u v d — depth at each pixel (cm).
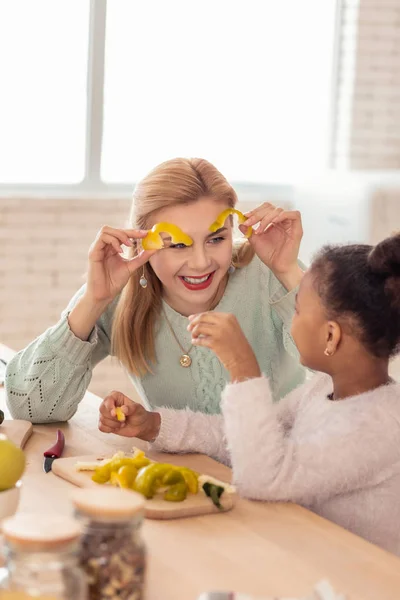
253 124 517
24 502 141
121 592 100
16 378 193
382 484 152
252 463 149
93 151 477
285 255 209
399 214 471
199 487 147
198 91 500
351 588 116
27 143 470
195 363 208
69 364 192
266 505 147
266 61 513
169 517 138
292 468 150
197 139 505
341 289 159
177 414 179
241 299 214
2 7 454
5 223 459
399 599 114
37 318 475
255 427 151
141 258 192
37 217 464
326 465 150
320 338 163
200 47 496
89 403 212
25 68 462
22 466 125
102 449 175
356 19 512
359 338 160
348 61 518
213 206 193
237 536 133
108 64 479
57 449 168
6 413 201
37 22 460
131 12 478
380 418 153
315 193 499
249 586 116
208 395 210
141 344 207
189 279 195
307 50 520
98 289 192
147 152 495
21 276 467
